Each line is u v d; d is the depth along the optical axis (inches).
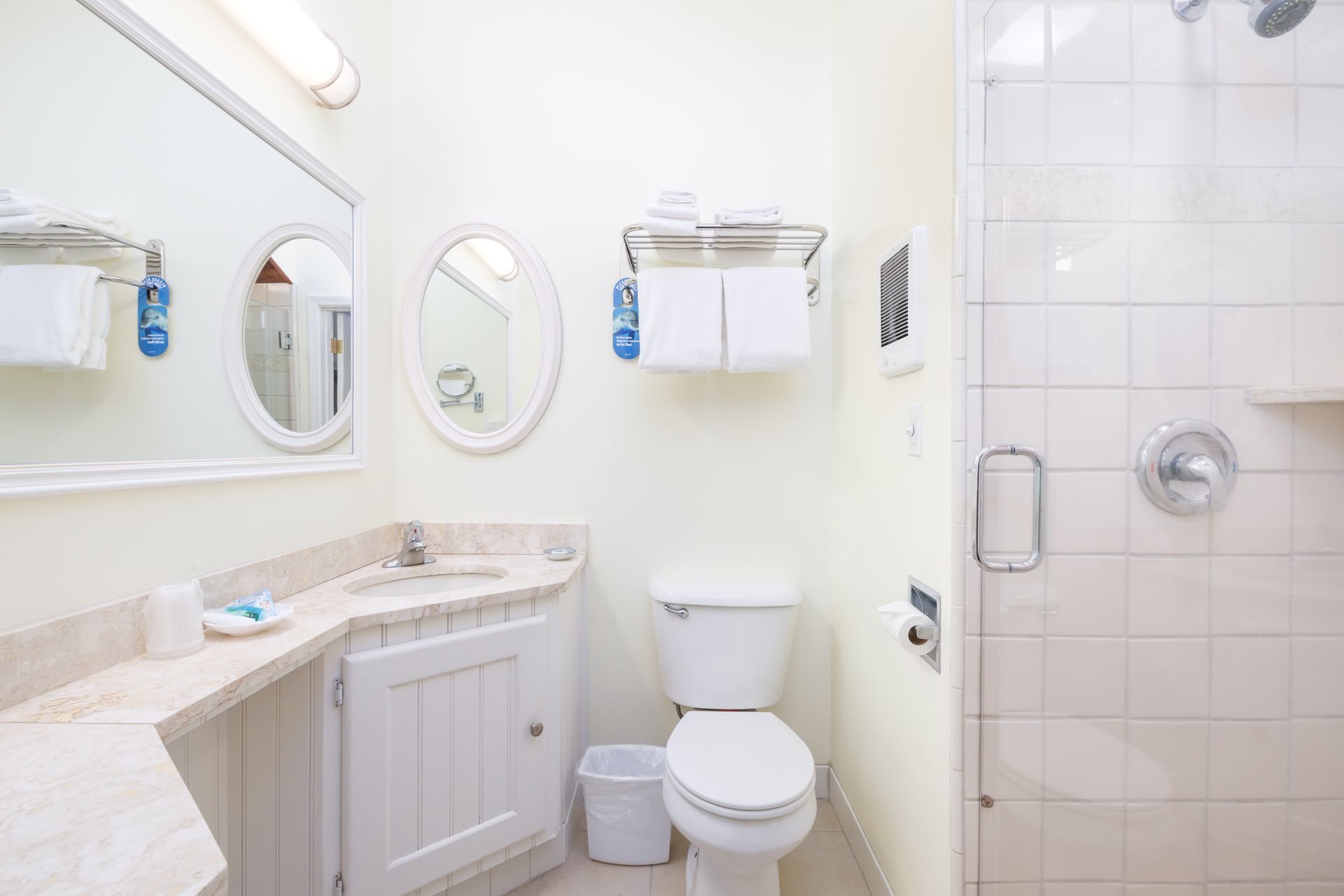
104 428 34.2
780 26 69.1
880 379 53.2
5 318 29.1
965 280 37.9
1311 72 37.2
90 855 16.9
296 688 42.3
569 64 68.8
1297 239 37.3
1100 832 38.2
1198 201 37.5
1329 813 37.4
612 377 68.2
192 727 28.9
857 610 59.5
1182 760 37.9
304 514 52.6
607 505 68.2
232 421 44.3
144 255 36.9
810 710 68.5
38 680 29.5
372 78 64.3
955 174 38.2
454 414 68.0
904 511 47.5
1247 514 37.4
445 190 68.6
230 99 43.3
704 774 44.8
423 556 62.4
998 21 37.8
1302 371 37.3
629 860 56.9
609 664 68.2
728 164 68.7
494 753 50.3
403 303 68.2
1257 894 37.7
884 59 51.8
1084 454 37.9
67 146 32.2
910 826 45.7
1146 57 37.5
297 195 52.0
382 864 44.3
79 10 32.7
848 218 62.4
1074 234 37.7
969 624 38.2
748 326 60.4
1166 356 37.6
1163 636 37.9
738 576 68.1
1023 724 38.3
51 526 31.2
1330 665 37.4
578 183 68.4
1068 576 38.1
